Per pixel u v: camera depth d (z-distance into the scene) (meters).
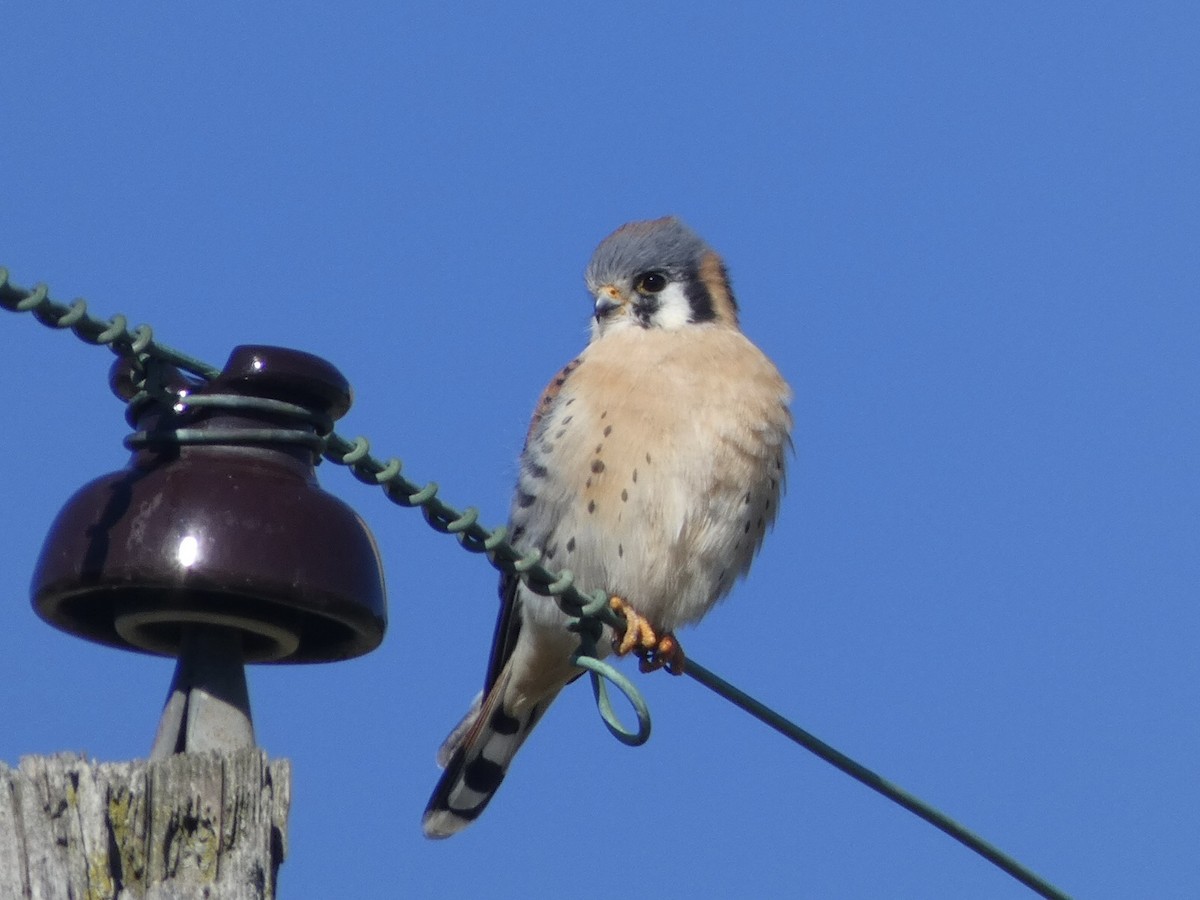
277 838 5.99
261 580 6.86
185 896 5.76
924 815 9.27
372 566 7.24
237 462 7.24
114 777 5.80
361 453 7.98
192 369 7.52
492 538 8.76
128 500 6.99
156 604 7.01
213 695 7.03
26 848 5.63
